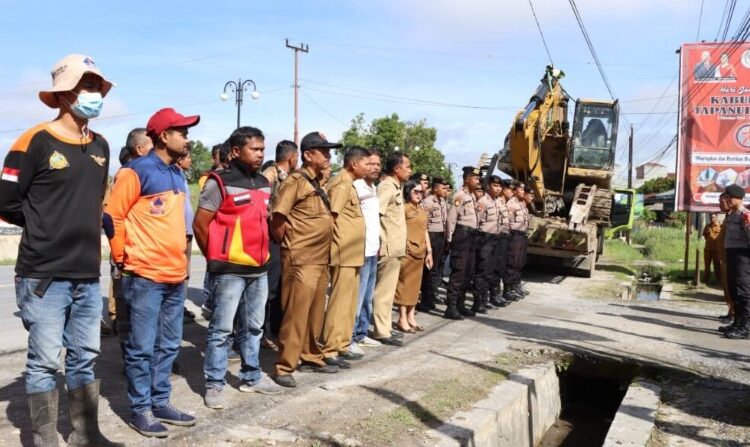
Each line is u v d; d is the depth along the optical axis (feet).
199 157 170.09
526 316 31.60
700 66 45.34
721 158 45.21
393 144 128.06
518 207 35.78
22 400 15.39
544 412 21.77
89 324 12.17
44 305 11.35
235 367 19.22
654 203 184.24
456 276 29.45
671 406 19.63
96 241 12.03
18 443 12.81
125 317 17.22
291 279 17.26
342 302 19.63
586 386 26.27
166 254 13.43
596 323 30.63
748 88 44.37
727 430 17.69
